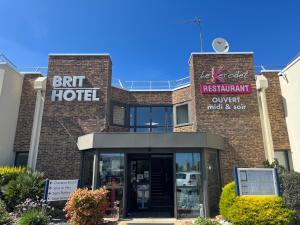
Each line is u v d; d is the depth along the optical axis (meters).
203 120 12.97
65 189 10.05
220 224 8.26
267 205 8.05
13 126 13.20
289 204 8.79
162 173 13.03
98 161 10.76
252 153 12.55
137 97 15.70
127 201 11.13
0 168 11.27
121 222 9.47
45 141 12.68
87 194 8.68
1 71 12.69
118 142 10.70
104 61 13.84
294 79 12.73
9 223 8.20
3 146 12.37
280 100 13.69
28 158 12.74
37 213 8.48
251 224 7.97
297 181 9.05
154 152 10.85
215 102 13.20
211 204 10.60
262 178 8.94
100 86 13.48
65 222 9.30
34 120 13.09
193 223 8.55
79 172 12.12
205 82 13.47
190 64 14.37
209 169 11.02
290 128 13.00
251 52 13.84
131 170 12.70
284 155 13.14
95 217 8.56
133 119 15.42
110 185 10.54
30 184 10.28
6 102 12.70
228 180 12.10
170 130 15.27
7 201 9.84
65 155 12.48
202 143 10.74
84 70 13.69
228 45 14.38
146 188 12.55
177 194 10.44
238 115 13.04
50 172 12.25
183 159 10.80
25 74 14.23
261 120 13.00
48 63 13.78
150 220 9.87
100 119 13.02
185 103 14.94
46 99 13.28
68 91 13.37
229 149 12.56
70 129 12.88
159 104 15.66
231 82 13.45
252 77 13.52
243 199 8.38
